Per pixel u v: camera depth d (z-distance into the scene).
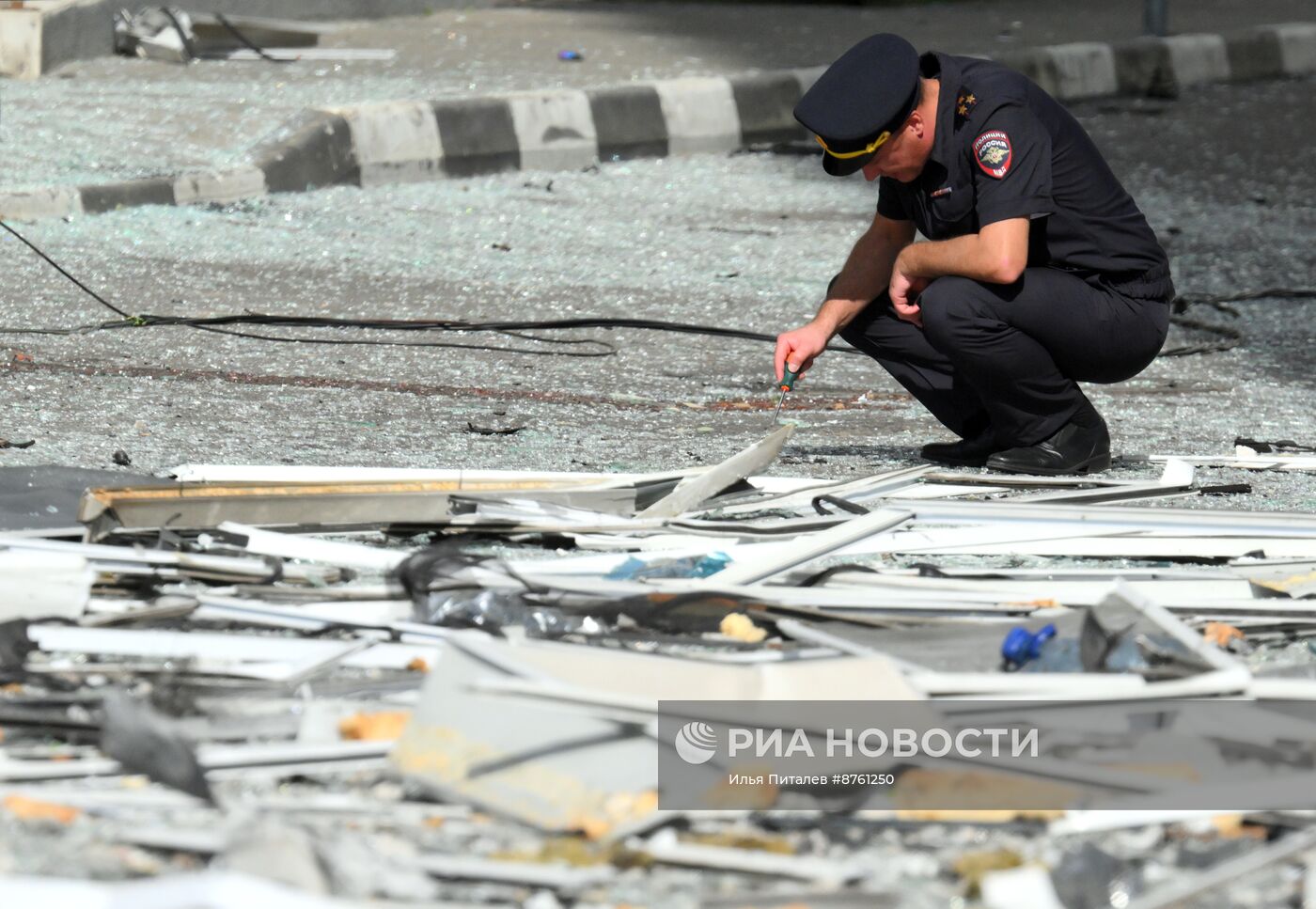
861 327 19.19
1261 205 40.62
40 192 32.53
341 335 25.66
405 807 8.62
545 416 20.83
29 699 9.63
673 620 11.64
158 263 29.80
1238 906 7.71
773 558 13.16
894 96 16.92
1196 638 10.57
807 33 54.62
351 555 12.98
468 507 14.38
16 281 27.41
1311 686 9.85
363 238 33.66
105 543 13.13
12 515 14.14
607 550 13.93
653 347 26.38
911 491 16.66
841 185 41.88
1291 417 22.80
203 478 15.77
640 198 39.53
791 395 23.38
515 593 11.77
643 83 44.81
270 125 38.84
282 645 10.74
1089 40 53.75
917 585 12.73
